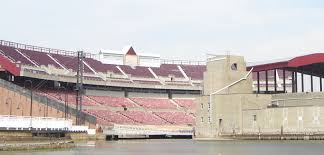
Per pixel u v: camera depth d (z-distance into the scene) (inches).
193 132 6584.6
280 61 6048.2
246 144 4591.5
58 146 3604.8
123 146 4242.1
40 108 5462.6
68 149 3565.5
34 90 6589.6
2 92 4763.8
